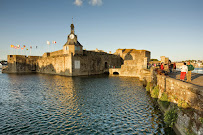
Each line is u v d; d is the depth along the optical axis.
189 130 8.20
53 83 34.12
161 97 14.39
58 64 59.03
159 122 11.88
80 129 11.30
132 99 19.14
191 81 12.68
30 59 82.06
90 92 23.80
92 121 12.72
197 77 15.67
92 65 59.09
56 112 14.95
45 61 71.12
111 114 14.20
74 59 51.66
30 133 10.75
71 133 10.69
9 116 14.01
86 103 17.80
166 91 14.00
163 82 14.92
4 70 75.50
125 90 25.22
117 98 19.83
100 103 17.73
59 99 19.72
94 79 41.22
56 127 11.68
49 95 22.06
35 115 14.22
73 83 33.78
